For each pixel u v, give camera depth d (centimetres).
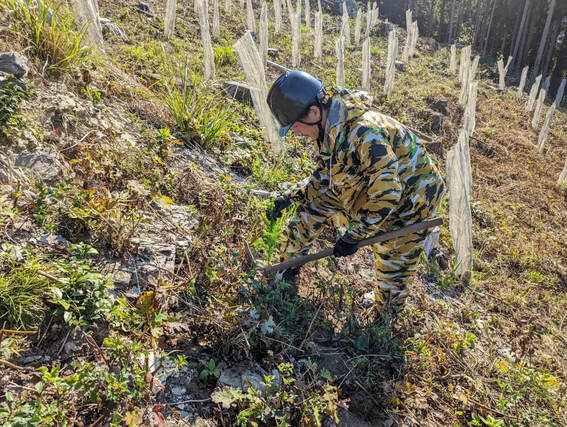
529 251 536
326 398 219
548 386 306
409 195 259
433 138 771
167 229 293
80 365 184
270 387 218
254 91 526
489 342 346
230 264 283
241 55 539
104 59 462
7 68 312
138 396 189
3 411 159
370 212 241
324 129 243
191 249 287
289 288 307
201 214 321
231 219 328
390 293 298
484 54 2275
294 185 403
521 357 342
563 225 654
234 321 244
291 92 232
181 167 368
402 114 863
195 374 221
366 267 379
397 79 1118
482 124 1000
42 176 269
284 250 307
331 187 267
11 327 199
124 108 399
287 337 263
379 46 1475
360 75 1013
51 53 372
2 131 272
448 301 399
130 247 257
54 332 204
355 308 318
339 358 272
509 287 456
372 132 230
